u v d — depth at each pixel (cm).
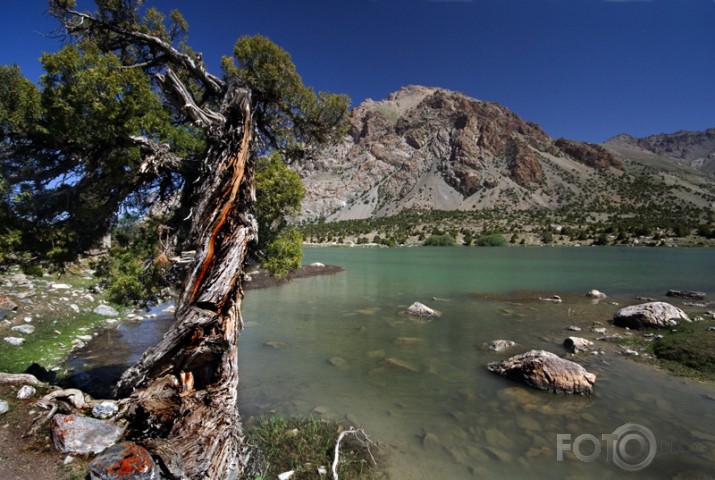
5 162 760
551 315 1892
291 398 938
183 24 1002
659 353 1236
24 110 705
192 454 533
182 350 621
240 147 683
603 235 12200
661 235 12094
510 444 729
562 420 824
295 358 1252
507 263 5384
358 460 668
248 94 703
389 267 4847
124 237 907
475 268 4634
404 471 641
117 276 820
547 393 966
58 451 534
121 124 747
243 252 682
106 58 739
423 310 1928
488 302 2283
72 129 709
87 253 873
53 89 720
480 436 759
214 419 586
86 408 644
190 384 635
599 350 1301
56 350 1176
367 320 1823
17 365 976
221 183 668
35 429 569
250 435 734
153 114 796
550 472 641
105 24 873
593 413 855
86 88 699
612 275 3666
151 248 841
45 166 793
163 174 858
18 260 764
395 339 1481
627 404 896
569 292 2628
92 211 815
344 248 11856
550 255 7206
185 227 815
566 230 14350
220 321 650
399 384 1031
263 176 927
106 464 480
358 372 1124
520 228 16288
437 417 840
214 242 662
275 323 1767
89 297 1788
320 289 2906
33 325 1310
